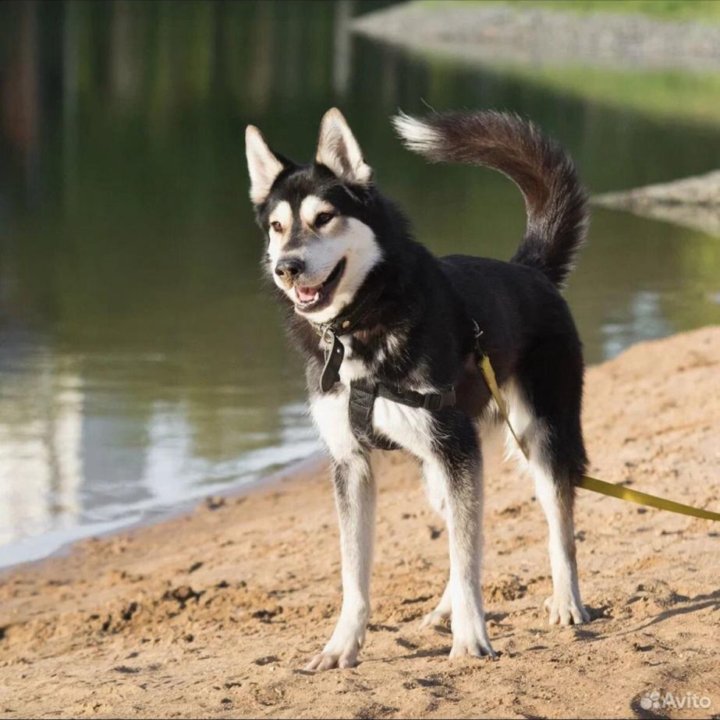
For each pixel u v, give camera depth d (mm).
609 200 30719
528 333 8195
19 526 11672
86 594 10102
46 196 31156
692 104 52719
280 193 7520
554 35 86062
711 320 18688
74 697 7043
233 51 70750
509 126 8969
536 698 6102
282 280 7180
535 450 8156
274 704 6348
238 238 26406
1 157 36750
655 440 12117
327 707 6156
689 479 10695
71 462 13148
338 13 102312
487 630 7641
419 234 25391
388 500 11875
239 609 9172
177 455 13414
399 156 36969
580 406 8414
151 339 17984
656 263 23109
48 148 38562
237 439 13875
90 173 34562
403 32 89188
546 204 9070
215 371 16359
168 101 49375
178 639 8523
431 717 5930
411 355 7203
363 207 7332
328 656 7148
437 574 9406
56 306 20047
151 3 100000
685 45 82750
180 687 6938
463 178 33812
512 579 8789
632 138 41688
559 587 7828
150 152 38219
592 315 19016
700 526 9438
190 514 11984
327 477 12859
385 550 10242
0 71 57031
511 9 90562
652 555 8875
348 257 7223
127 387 15625
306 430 14180
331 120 7449
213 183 33375
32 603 10023
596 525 9883
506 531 10211
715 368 14391
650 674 6309
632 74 66688
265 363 16766
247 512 11984
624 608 7816
